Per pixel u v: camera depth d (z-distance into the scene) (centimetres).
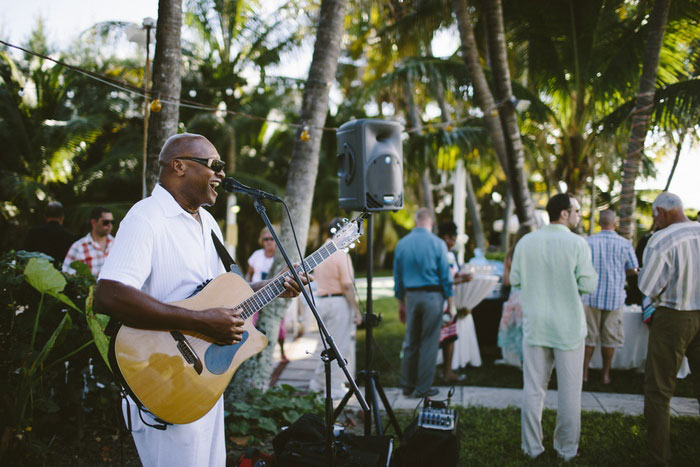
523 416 363
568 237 348
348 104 1499
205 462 218
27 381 278
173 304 210
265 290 237
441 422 303
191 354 209
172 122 379
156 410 202
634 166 614
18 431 277
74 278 341
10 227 1233
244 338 227
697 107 592
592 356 584
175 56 380
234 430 372
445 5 852
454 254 588
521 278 365
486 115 697
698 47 692
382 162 350
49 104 1470
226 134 1409
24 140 1345
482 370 603
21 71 1477
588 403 478
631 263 529
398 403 484
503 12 737
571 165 768
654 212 346
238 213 1496
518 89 742
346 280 491
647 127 605
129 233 203
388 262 2561
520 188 647
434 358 492
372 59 1319
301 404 411
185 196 220
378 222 2200
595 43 748
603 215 538
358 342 765
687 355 335
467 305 602
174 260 214
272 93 1547
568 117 774
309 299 238
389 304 1187
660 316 328
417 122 1088
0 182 1239
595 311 535
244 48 1484
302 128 436
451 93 824
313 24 1447
